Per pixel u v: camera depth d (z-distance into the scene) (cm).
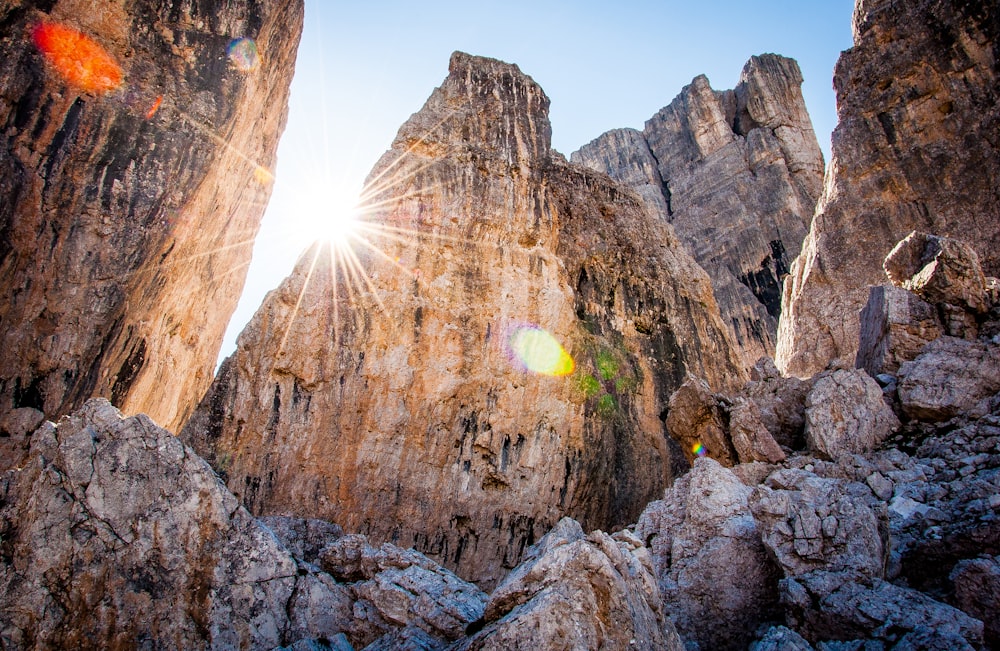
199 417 1656
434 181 2161
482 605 1034
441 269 2045
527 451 1938
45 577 877
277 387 1730
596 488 1997
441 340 1955
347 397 1784
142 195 1711
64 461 949
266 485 1630
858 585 930
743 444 1517
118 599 881
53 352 1567
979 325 1575
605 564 777
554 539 866
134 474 962
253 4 2020
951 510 1082
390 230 2039
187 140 1803
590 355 2180
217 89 1888
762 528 1071
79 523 916
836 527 1001
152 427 1005
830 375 1531
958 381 1399
